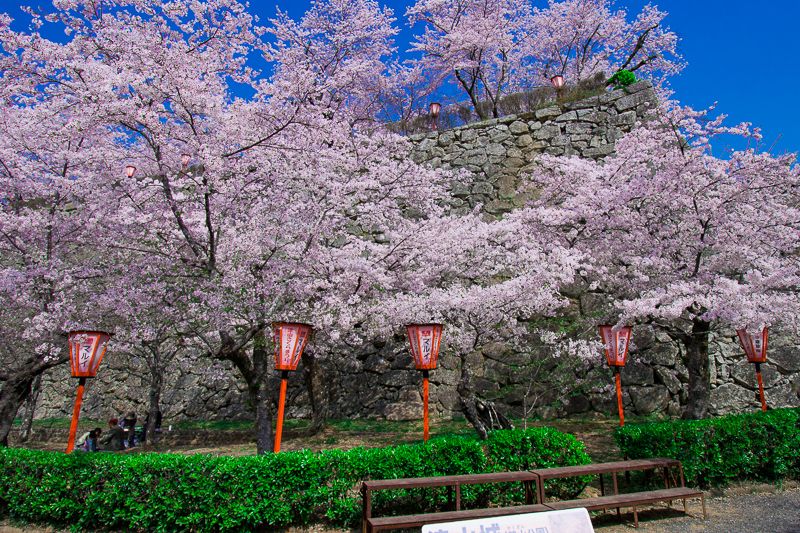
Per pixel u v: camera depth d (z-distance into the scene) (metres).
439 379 10.94
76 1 6.70
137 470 4.76
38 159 8.74
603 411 9.70
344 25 14.21
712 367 9.63
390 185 8.98
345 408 11.52
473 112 16.75
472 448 5.09
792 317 6.11
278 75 8.93
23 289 7.70
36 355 7.83
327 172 7.62
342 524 4.73
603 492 5.17
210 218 7.18
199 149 6.20
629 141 7.88
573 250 7.23
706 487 5.56
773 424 5.89
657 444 5.52
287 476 4.71
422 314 6.92
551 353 9.17
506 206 12.25
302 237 7.42
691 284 6.31
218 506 4.58
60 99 7.59
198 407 12.76
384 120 17.83
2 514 5.37
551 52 19.17
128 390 13.81
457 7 17.47
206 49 7.00
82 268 8.24
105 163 7.13
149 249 7.71
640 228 7.29
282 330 5.43
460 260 8.30
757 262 6.64
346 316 6.93
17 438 11.55
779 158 6.48
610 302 9.23
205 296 6.68
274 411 11.91
